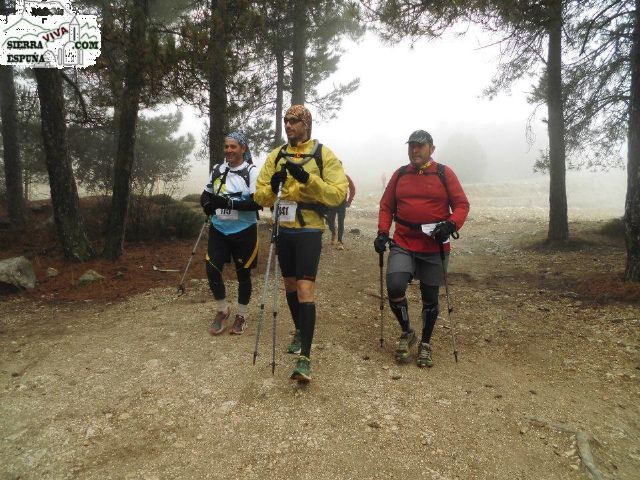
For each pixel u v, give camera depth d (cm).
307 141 358
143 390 338
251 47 759
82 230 735
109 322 484
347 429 292
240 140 422
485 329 492
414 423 301
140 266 712
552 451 281
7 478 253
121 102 709
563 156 1027
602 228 1095
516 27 634
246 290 443
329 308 541
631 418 323
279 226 357
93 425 297
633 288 570
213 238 432
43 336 447
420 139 376
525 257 942
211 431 290
